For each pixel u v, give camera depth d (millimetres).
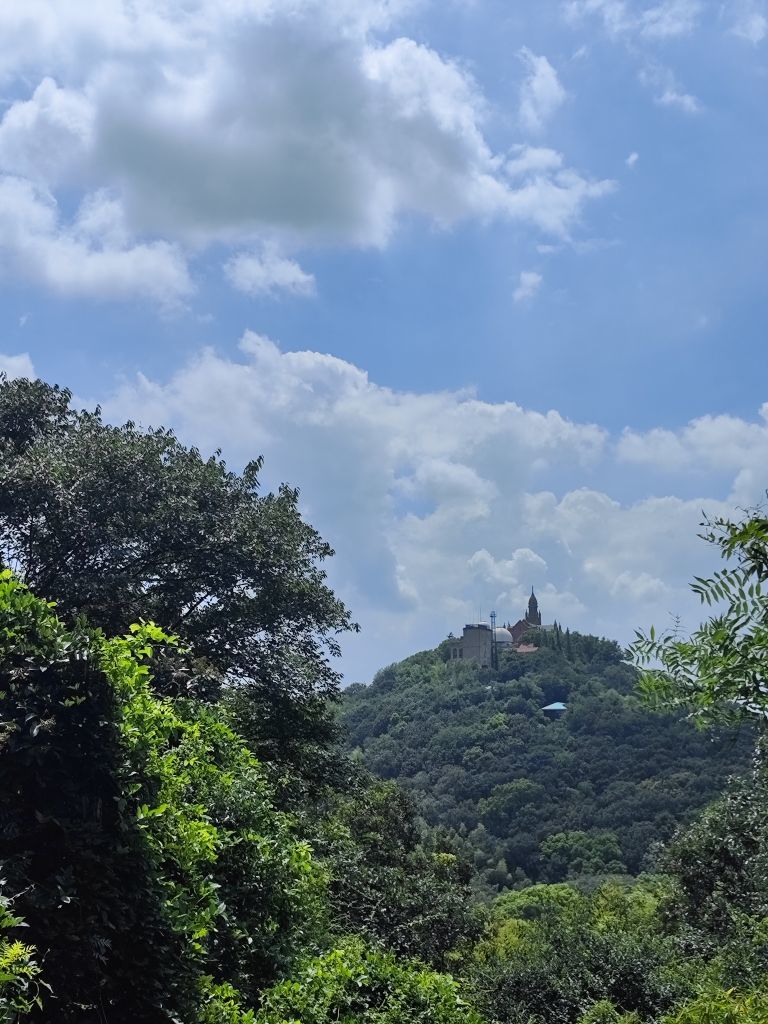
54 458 18375
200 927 6594
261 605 20188
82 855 5836
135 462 18969
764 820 9570
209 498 19953
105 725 6363
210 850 7266
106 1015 5988
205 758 9156
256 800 8930
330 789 22297
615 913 27453
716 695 3982
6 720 5918
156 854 6465
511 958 16672
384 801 30766
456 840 36625
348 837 21141
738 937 14008
